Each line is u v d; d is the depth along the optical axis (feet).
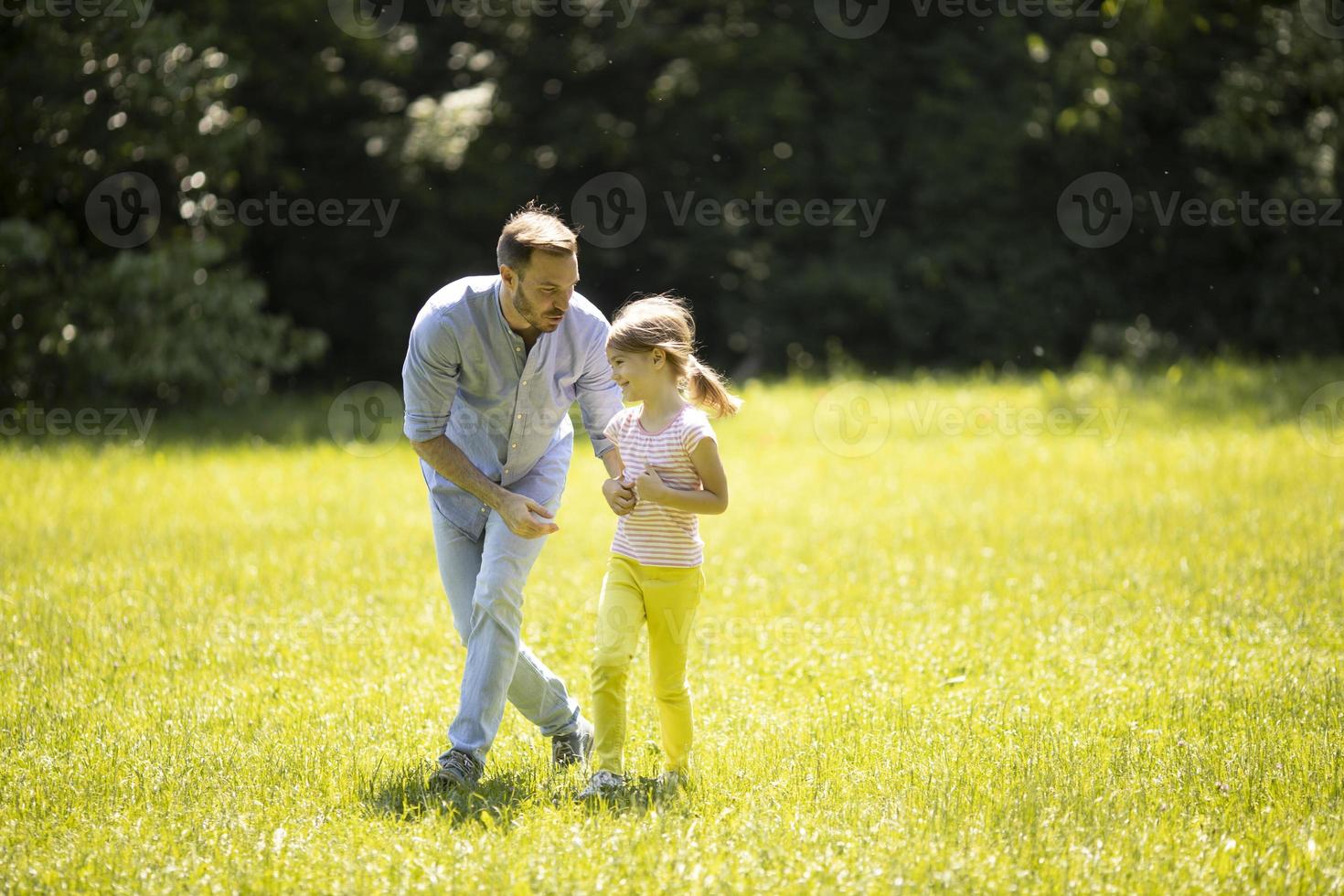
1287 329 239.09
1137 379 181.78
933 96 231.30
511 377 46.75
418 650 65.67
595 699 46.88
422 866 38.22
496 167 221.66
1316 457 124.57
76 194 176.04
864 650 65.21
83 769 47.62
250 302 182.50
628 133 227.61
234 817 42.68
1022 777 45.16
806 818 41.93
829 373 227.40
